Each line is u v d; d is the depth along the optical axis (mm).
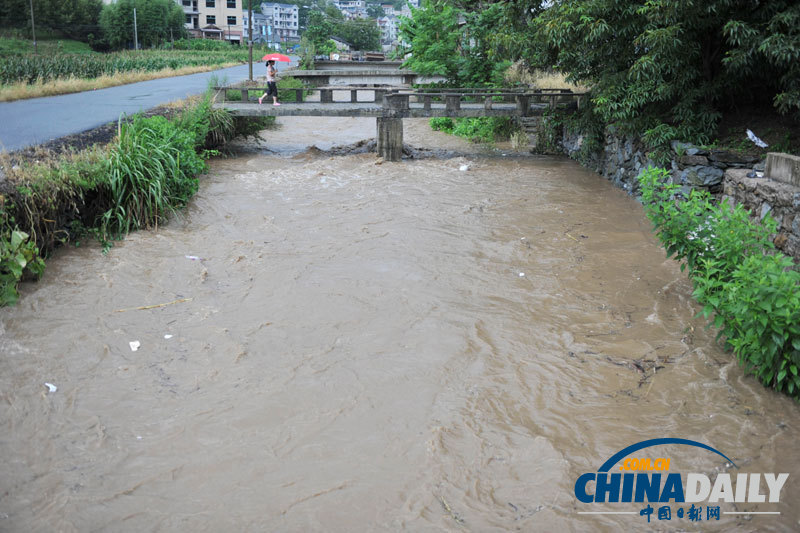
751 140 10008
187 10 94625
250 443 4516
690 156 9992
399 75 31016
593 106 13859
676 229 6457
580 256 8477
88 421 4730
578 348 5914
